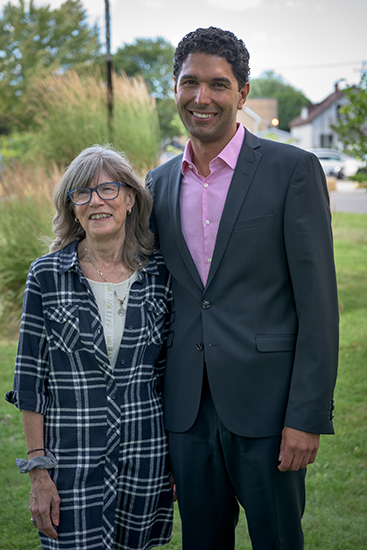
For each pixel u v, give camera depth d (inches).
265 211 61.7
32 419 62.7
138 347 65.6
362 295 212.2
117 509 65.7
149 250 69.1
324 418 59.6
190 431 66.0
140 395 65.7
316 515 91.5
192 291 65.5
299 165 61.2
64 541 61.7
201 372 64.7
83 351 63.0
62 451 62.5
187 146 68.1
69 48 775.1
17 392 61.9
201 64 61.9
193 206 66.2
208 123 63.0
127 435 64.3
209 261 65.0
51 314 63.2
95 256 66.3
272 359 62.0
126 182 65.3
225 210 63.1
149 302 67.0
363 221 381.7
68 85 253.4
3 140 416.5
